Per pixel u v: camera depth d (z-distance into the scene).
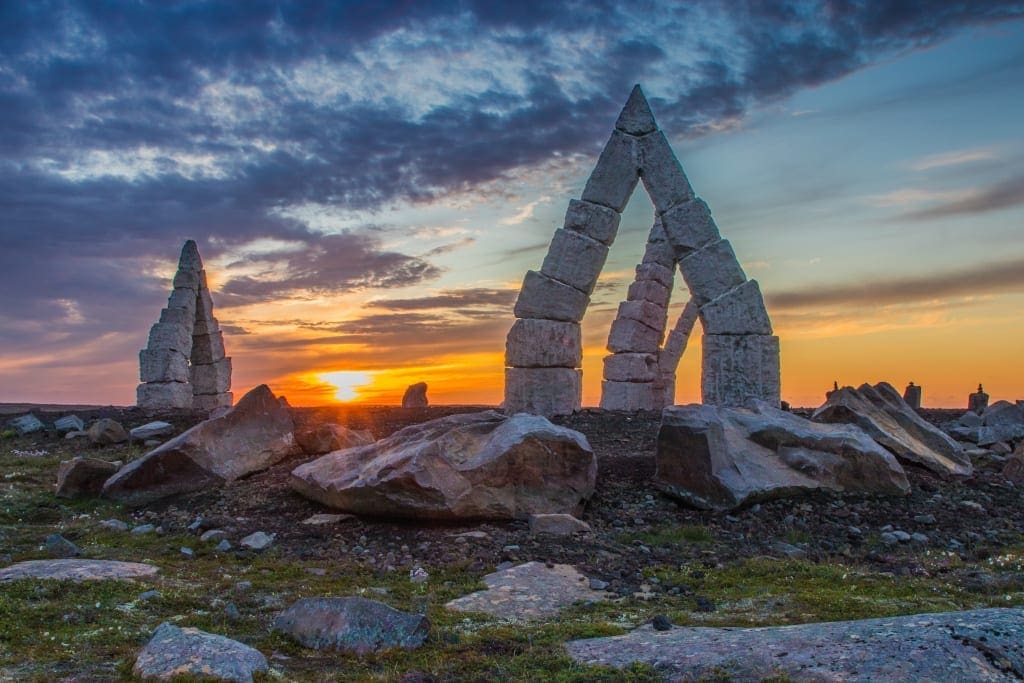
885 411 13.38
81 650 5.60
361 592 7.58
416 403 24.66
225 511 10.86
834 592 7.38
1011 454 13.45
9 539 9.37
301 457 13.23
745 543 9.41
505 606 7.17
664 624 6.25
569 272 16.44
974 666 4.42
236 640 5.80
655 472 11.85
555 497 10.30
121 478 11.64
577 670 5.23
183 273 22.75
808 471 11.09
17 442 16.22
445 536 9.45
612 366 22.11
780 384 15.66
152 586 7.43
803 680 4.52
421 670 5.44
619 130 16.55
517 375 16.44
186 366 22.16
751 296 15.58
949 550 9.16
